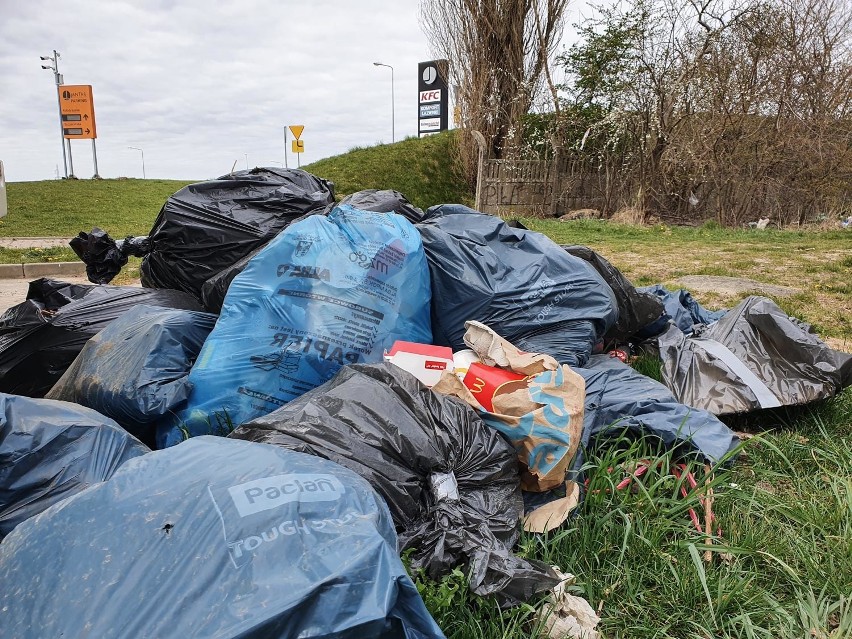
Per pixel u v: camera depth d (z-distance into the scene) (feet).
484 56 63.31
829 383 10.93
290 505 4.82
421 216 13.67
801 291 23.09
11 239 44.86
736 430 11.11
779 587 7.25
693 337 13.46
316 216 10.23
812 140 49.44
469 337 9.33
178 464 5.37
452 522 6.61
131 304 11.76
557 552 7.36
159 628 3.97
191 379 9.01
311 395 7.70
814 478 9.46
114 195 72.59
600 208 65.72
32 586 4.38
